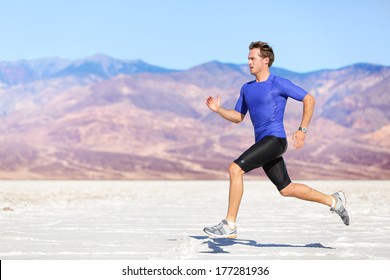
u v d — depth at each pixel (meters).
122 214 20.86
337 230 14.84
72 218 18.88
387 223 16.80
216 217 19.34
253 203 28.27
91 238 13.07
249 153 10.91
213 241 12.49
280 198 33.59
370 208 23.67
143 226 16.02
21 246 11.73
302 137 10.92
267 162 11.30
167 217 19.36
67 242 12.35
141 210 23.23
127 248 11.46
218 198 34.53
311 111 10.97
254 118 11.23
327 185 68.31
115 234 13.91
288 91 11.00
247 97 11.30
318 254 10.72
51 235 13.65
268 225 16.23
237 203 10.93
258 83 11.24
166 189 52.84
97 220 18.06
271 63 11.39
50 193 40.84
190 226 16.02
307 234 13.92
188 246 11.48
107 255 10.62
